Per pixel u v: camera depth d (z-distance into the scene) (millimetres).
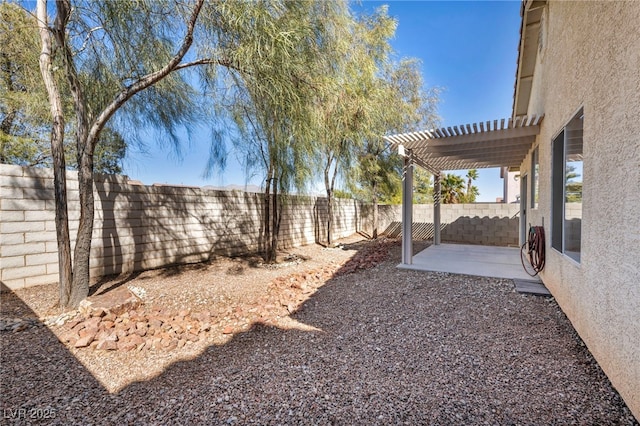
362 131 8094
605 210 2426
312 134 5293
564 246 3727
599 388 2279
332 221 11469
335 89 5180
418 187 18266
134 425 1969
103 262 5598
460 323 3609
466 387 2340
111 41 4227
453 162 8906
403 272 6207
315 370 2645
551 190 4461
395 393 2283
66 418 2027
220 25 3975
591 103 2736
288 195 7066
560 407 2082
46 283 4883
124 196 5922
